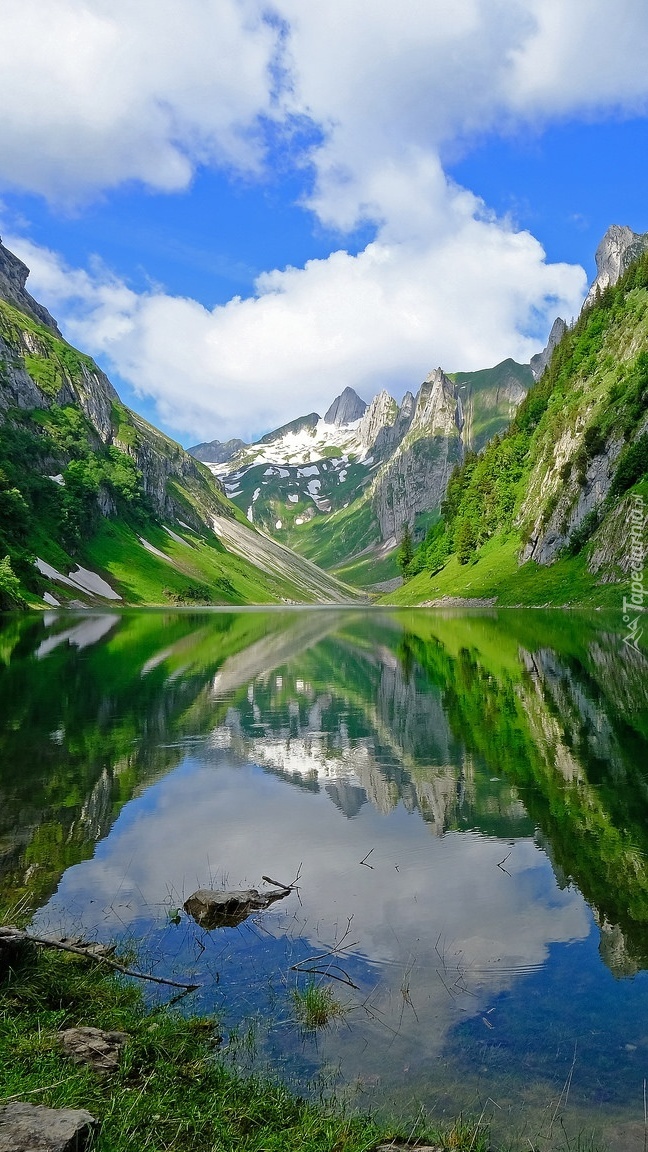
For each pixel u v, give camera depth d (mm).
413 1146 6613
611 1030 8430
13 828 15664
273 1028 8594
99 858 14000
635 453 126062
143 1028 8469
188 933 11023
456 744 23531
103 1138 5969
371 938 10758
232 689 36562
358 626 97562
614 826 15492
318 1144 6594
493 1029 8492
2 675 40688
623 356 174250
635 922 11141
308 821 16094
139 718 28422
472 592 165500
